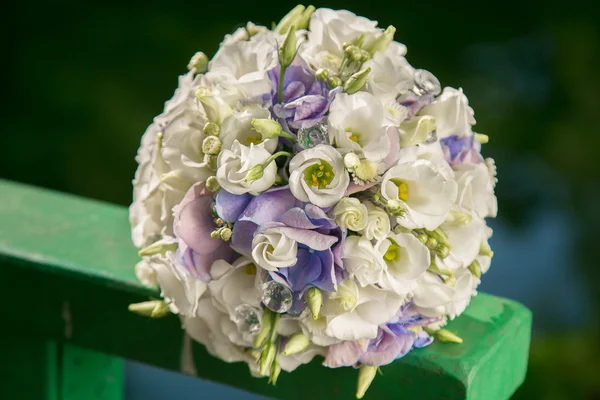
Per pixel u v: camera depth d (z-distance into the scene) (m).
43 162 3.68
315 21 1.44
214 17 3.89
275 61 1.41
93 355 1.70
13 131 3.71
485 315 1.49
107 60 3.82
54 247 1.59
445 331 1.45
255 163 1.36
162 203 1.43
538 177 3.82
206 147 1.38
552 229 3.79
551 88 3.93
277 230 1.36
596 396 3.25
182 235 1.40
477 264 1.43
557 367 3.27
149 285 1.51
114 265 1.55
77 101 3.75
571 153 3.83
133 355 1.55
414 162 1.38
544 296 3.47
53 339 1.59
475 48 4.00
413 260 1.39
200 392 3.13
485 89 3.93
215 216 1.41
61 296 1.57
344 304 1.38
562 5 3.98
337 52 1.43
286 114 1.38
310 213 1.36
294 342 1.40
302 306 1.39
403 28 3.98
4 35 3.82
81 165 3.68
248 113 1.38
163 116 1.48
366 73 1.37
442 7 3.97
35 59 3.81
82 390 1.70
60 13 3.86
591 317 3.42
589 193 3.81
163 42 3.85
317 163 1.37
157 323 1.53
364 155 1.37
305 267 1.38
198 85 1.43
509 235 3.76
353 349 1.42
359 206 1.36
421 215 1.38
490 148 3.85
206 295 1.43
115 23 3.87
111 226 1.64
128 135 3.71
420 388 1.43
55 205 1.69
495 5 3.99
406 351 1.42
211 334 1.45
